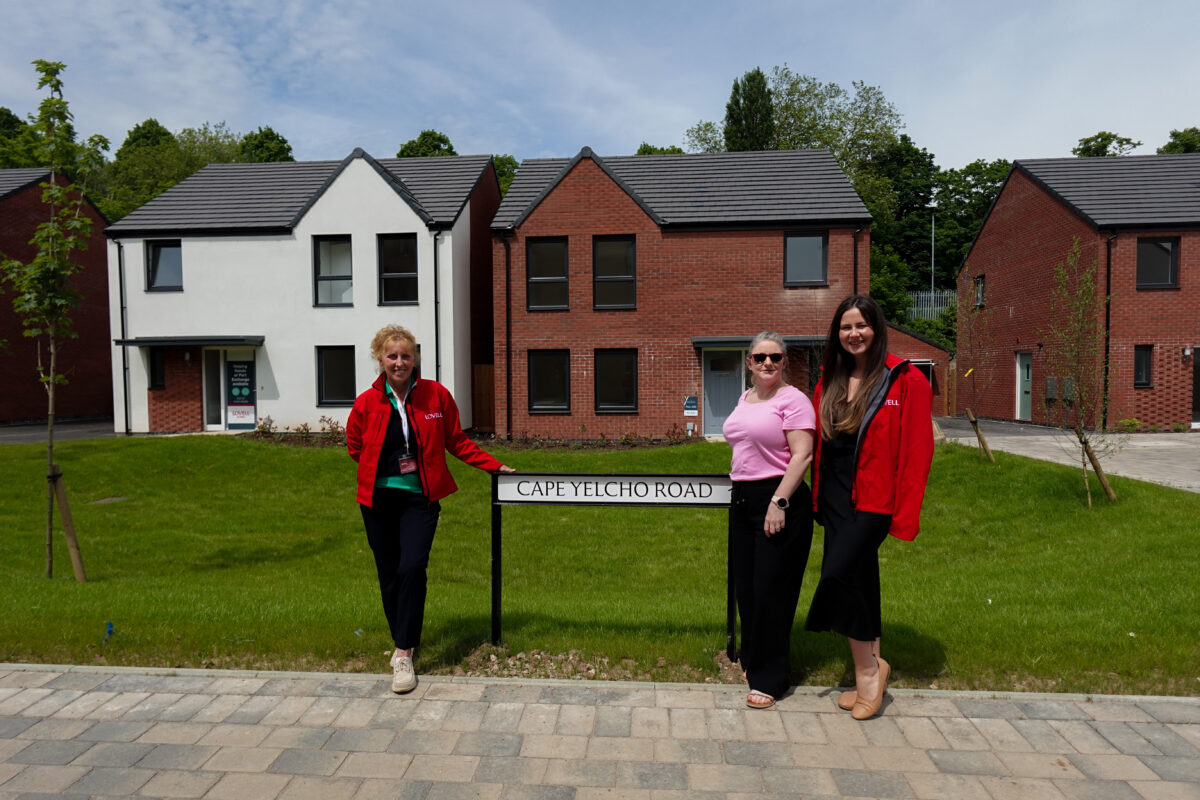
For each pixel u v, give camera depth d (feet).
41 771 9.98
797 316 60.75
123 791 9.50
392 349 12.72
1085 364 31.07
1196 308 62.80
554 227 61.52
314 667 13.61
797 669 13.23
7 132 139.03
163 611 16.39
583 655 13.92
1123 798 9.22
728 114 149.28
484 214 73.15
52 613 16.20
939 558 27.66
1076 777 9.72
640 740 10.82
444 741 10.82
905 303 131.23
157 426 66.33
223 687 12.70
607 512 36.27
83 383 90.53
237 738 10.92
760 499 11.87
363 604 17.44
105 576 24.64
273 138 187.73
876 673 11.46
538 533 32.32
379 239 63.93
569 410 62.08
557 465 46.83
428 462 13.01
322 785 9.64
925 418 10.89
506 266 62.08
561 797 9.35
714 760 10.24
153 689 12.62
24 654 14.02
